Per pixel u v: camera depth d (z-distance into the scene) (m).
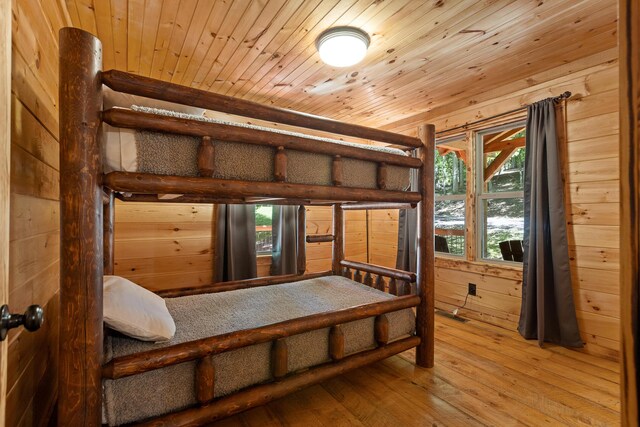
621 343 0.44
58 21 1.50
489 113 2.92
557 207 2.36
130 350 1.20
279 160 1.39
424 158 1.98
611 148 2.17
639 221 0.42
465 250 3.16
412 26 1.85
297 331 1.45
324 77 2.58
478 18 1.78
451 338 2.50
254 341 1.33
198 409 1.21
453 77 2.60
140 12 1.71
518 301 2.68
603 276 2.20
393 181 1.86
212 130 1.21
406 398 1.67
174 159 1.17
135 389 1.12
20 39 0.97
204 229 3.19
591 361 2.12
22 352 1.02
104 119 1.04
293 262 3.53
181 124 1.15
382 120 3.92
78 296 0.98
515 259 2.88
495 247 3.04
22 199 1.00
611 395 1.71
